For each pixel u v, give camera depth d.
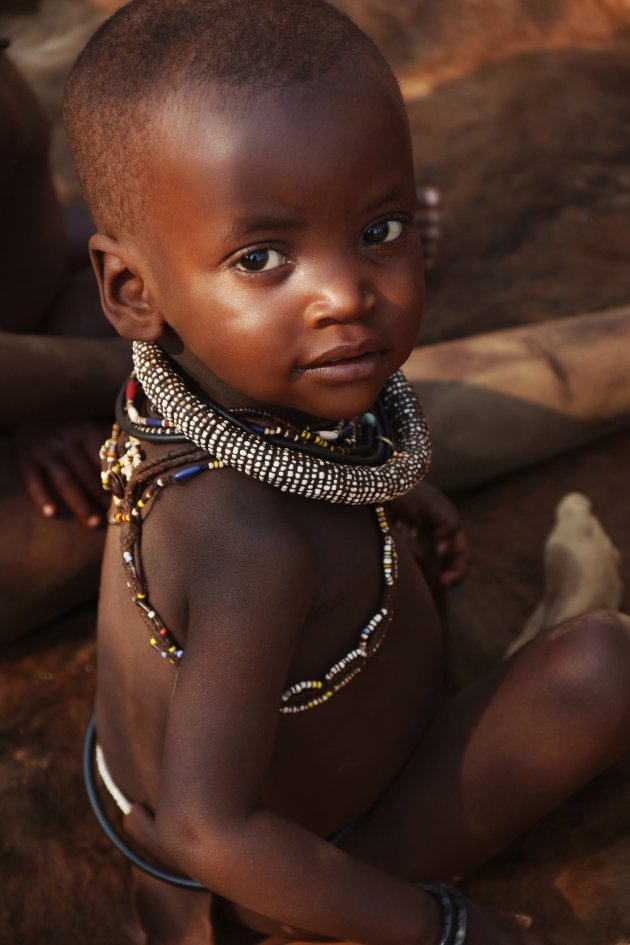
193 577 1.46
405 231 1.36
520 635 2.42
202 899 1.78
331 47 1.29
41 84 4.71
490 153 4.38
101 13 5.14
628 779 2.01
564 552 2.30
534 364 2.84
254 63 1.27
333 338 1.32
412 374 2.76
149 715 1.67
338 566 1.54
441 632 1.88
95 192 1.41
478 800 1.75
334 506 1.55
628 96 4.68
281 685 1.46
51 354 2.45
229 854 1.40
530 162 4.33
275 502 1.48
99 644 1.78
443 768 1.78
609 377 2.88
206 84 1.27
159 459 1.49
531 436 2.85
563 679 1.67
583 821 1.96
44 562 2.43
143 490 1.53
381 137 1.29
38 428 2.50
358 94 1.28
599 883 1.84
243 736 1.42
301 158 1.25
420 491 2.15
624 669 1.67
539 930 1.82
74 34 5.06
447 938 1.54
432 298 3.73
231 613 1.43
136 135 1.31
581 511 2.37
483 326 3.57
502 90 4.70
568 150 4.39
